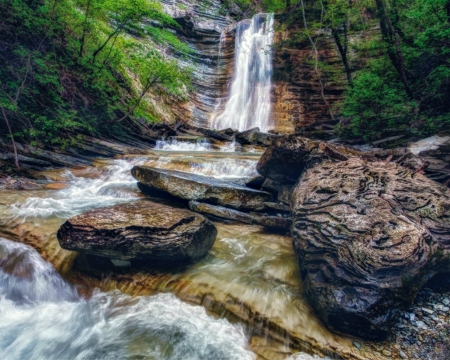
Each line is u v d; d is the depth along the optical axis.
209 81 23.69
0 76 8.36
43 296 3.99
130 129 13.78
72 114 10.33
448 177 5.41
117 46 16.83
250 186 6.97
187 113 20.28
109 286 3.93
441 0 9.23
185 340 3.11
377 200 3.60
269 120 20.94
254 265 4.14
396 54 12.88
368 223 3.28
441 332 2.87
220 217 5.70
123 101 14.45
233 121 21.59
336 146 6.20
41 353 3.12
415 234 3.10
